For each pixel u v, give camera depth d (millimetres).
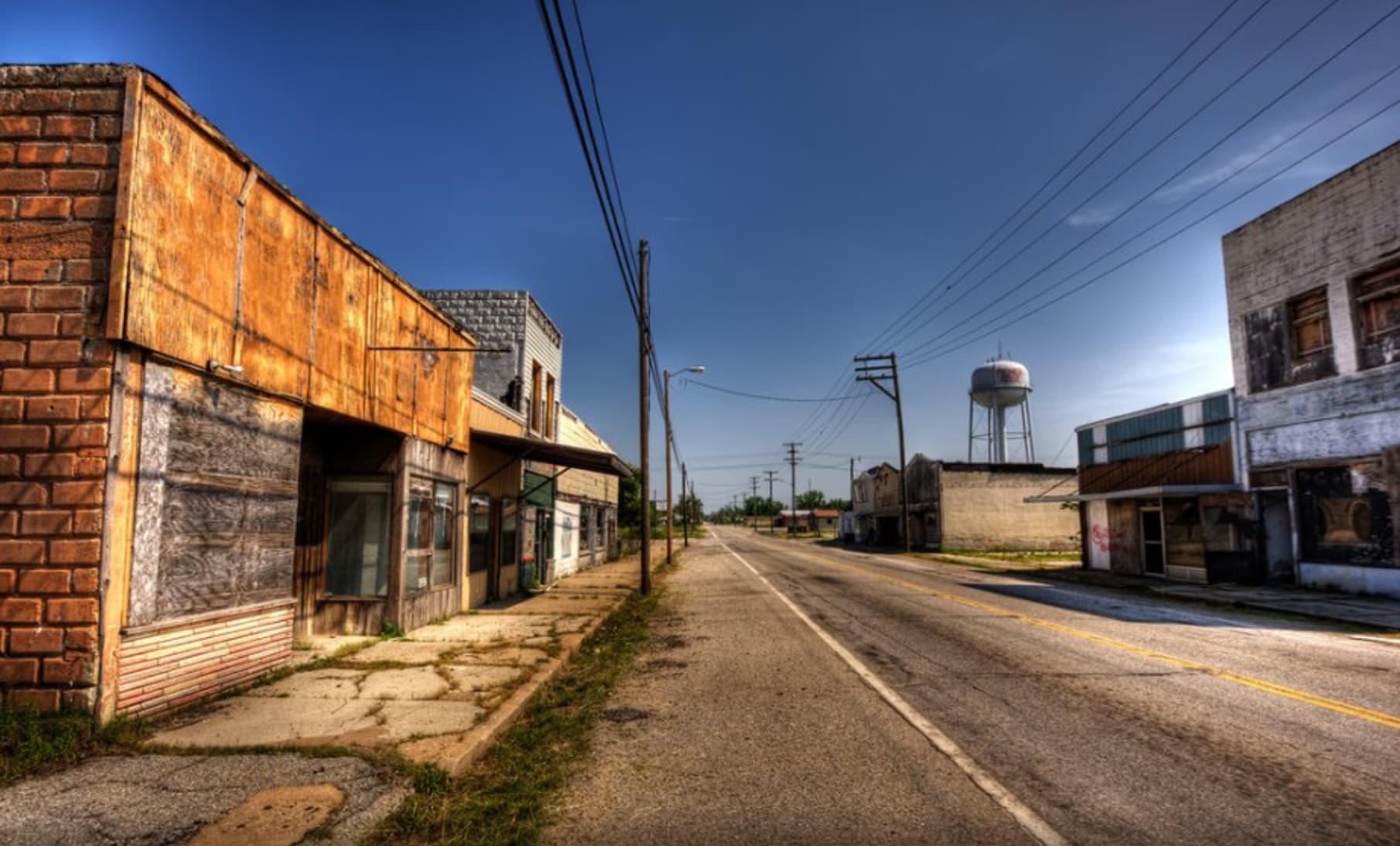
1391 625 11773
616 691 7742
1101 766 5004
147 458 6047
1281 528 18156
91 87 5957
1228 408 19438
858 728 6035
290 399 8133
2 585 5570
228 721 6082
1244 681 7605
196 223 6605
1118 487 24203
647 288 20312
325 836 3973
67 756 5047
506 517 17516
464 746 5445
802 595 17094
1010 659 8906
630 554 42875
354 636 10664
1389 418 15039
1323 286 16625
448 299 19766
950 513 40625
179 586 6410
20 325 5754
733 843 3936
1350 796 4422
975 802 4414
